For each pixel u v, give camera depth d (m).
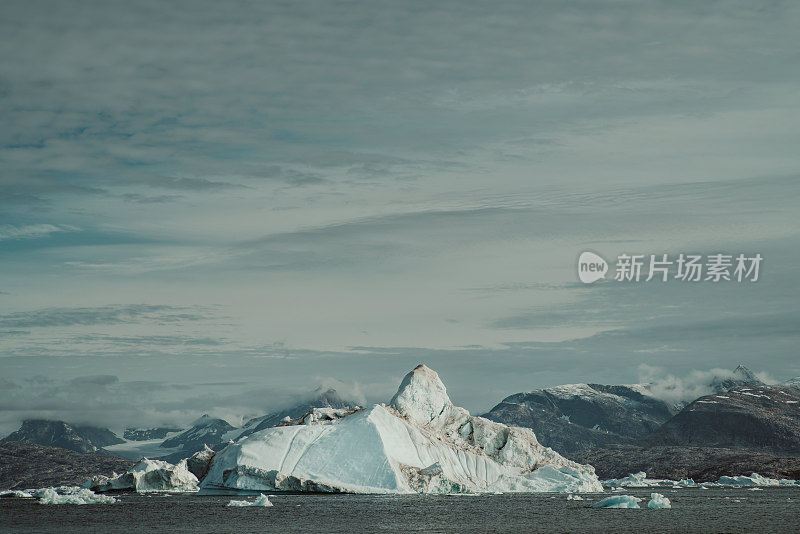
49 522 109.25
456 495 160.12
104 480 181.50
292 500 144.12
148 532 96.69
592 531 96.75
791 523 106.12
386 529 98.88
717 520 110.88
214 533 95.00
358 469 157.88
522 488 177.75
